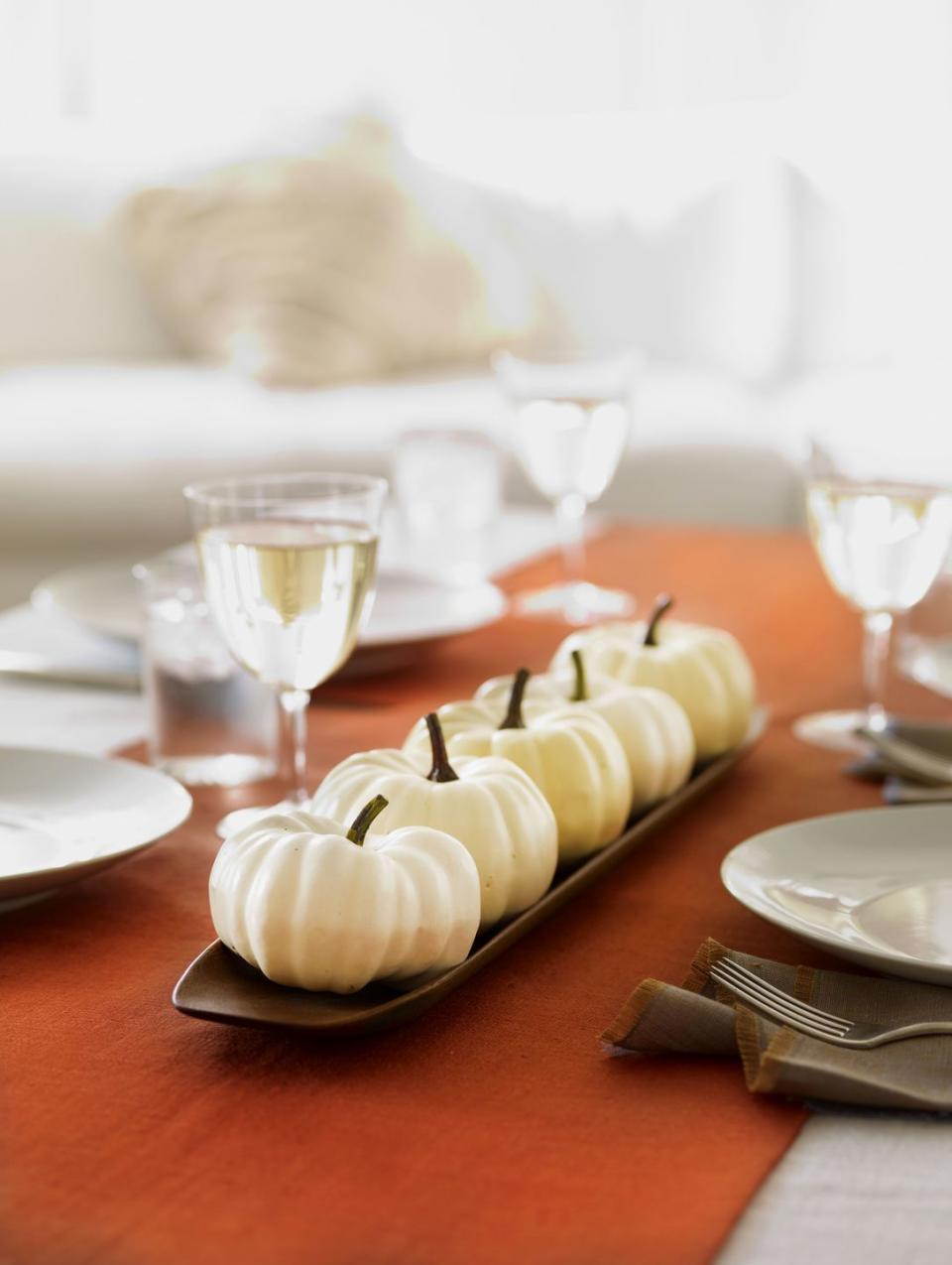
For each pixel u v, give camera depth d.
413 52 4.46
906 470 1.22
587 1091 0.92
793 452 2.88
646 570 1.68
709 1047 0.94
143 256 3.30
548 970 1.00
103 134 3.48
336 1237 0.86
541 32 4.38
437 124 3.61
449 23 4.43
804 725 1.28
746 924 1.04
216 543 1.09
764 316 3.41
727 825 1.14
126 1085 0.93
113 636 1.36
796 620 1.52
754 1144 0.90
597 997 0.98
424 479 1.65
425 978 0.96
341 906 0.93
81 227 3.37
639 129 3.51
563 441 1.55
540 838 1.01
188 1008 0.94
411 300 3.23
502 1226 0.86
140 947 1.02
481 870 1.00
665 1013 0.94
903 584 1.24
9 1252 0.85
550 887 1.06
